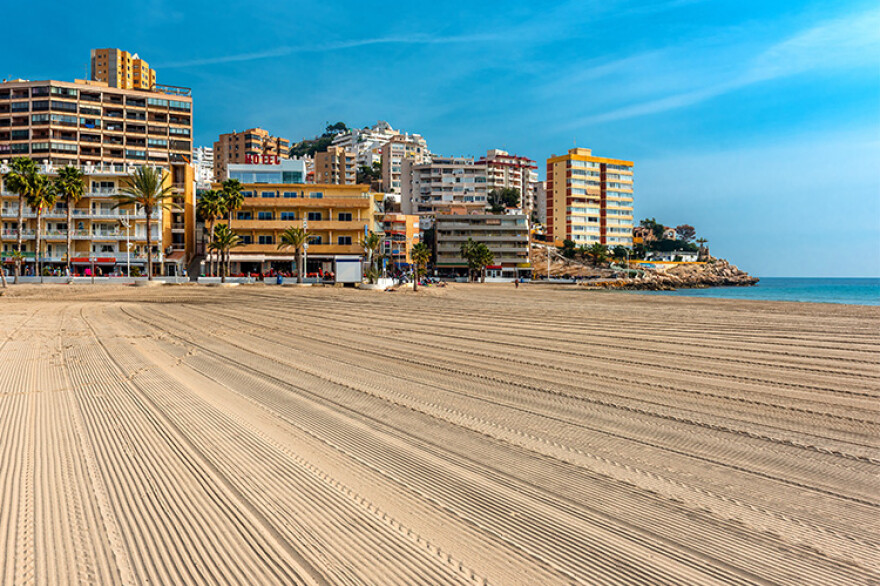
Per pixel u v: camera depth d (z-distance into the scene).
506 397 9.51
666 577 3.88
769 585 3.79
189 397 9.43
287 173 95.06
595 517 4.84
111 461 6.18
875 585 3.77
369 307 33.50
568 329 20.77
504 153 186.25
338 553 4.19
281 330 20.39
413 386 10.41
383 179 180.75
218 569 3.95
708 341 17.02
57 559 4.08
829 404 8.98
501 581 3.81
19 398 9.35
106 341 17.06
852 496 5.32
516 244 130.38
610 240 156.38
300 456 6.38
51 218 76.31
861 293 95.25
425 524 4.67
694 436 7.27
